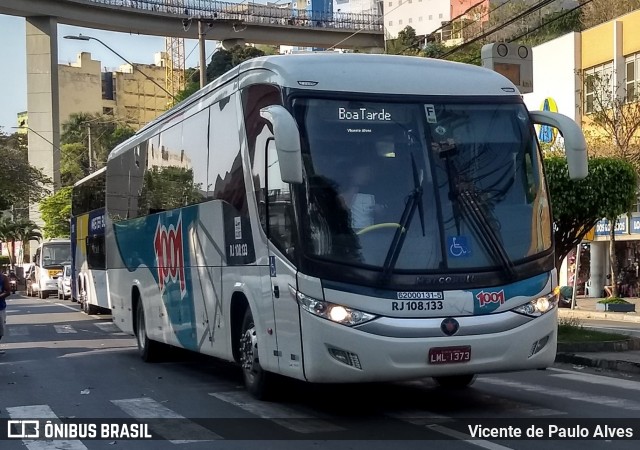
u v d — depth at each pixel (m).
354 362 7.95
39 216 75.62
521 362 8.33
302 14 79.31
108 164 18.53
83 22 68.44
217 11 70.94
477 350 8.09
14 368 14.51
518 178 8.76
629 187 15.23
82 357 16.06
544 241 8.70
